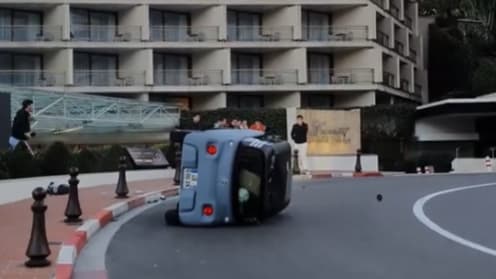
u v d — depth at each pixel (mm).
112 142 34875
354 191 18609
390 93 52906
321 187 19969
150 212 14828
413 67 59188
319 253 9766
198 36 48375
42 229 8500
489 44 63594
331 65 52219
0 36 45375
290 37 49406
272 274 8406
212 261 9273
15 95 28281
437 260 9141
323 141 35781
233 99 50562
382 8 53125
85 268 8836
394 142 45188
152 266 8953
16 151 18281
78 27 46688
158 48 47594
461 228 11914
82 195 16938
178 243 10750
